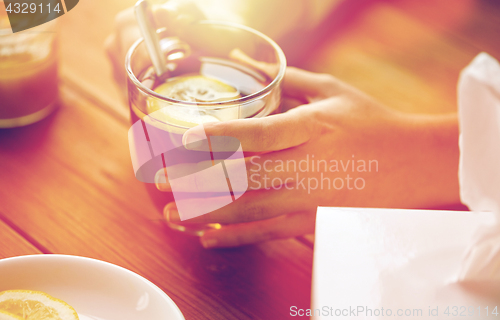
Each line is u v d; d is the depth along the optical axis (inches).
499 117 15.7
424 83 27.0
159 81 20.5
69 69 25.8
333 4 30.3
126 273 17.4
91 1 30.1
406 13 32.9
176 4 21.1
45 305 16.9
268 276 19.7
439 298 16.0
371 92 26.1
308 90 22.2
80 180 21.7
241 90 20.8
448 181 21.2
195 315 18.6
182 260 19.9
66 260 17.5
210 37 20.9
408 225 17.3
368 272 16.4
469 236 17.1
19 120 23.1
